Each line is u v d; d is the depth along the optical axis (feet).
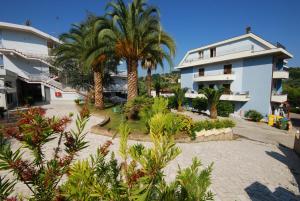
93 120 45.91
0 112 42.73
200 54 111.86
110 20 42.32
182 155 26.91
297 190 20.16
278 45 77.30
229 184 20.01
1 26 84.23
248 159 29.04
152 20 40.83
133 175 5.19
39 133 4.74
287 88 139.85
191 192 6.01
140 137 30.99
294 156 34.68
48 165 5.28
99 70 59.26
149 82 84.79
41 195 4.86
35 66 94.68
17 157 4.62
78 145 5.62
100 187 4.93
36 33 94.43
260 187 20.02
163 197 5.67
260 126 71.61
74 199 4.69
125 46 42.93
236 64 90.12
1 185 4.39
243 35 86.43
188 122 34.55
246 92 86.53
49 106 73.56
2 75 62.85
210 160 26.45
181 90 94.38
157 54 45.73
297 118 108.06
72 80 85.25
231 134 42.88
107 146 6.31
